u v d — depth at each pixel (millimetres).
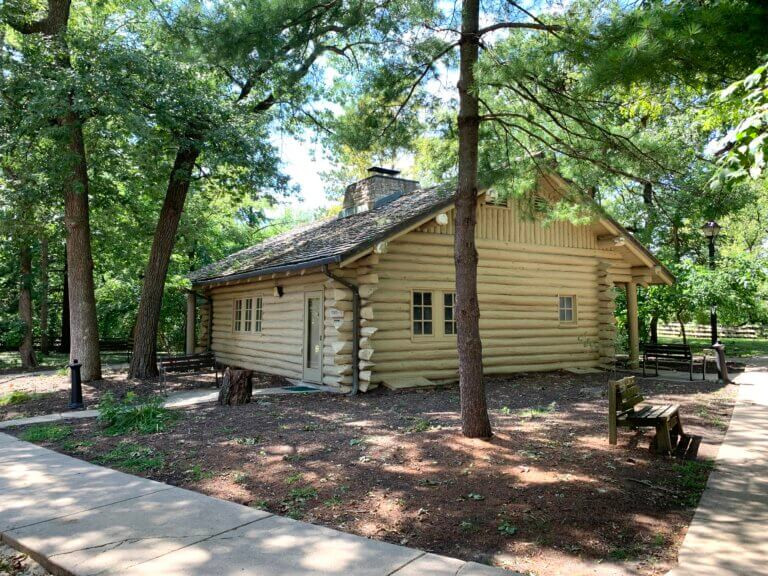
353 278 11094
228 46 8203
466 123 6871
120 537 3889
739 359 17547
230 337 16562
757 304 17078
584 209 8383
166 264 14352
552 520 4184
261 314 14711
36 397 10953
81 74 11086
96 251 20609
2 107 11273
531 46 6102
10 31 14695
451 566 3391
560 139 7410
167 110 11797
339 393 10703
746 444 6465
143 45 12516
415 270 11812
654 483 5035
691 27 4102
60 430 7758
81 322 13266
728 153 3668
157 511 4426
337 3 7793
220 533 3955
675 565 3471
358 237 11125
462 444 6336
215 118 12914
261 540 3822
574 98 6527
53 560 3518
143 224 18656
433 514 4328
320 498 4758
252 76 13883
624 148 7055
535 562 3527
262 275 12695
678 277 16453
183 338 25844
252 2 8039
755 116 3309
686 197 6934
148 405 8062
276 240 18953
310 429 7398
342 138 8398
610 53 4453
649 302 17172
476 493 4746
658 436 5992
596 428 7215
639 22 4496
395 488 4934
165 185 16172
